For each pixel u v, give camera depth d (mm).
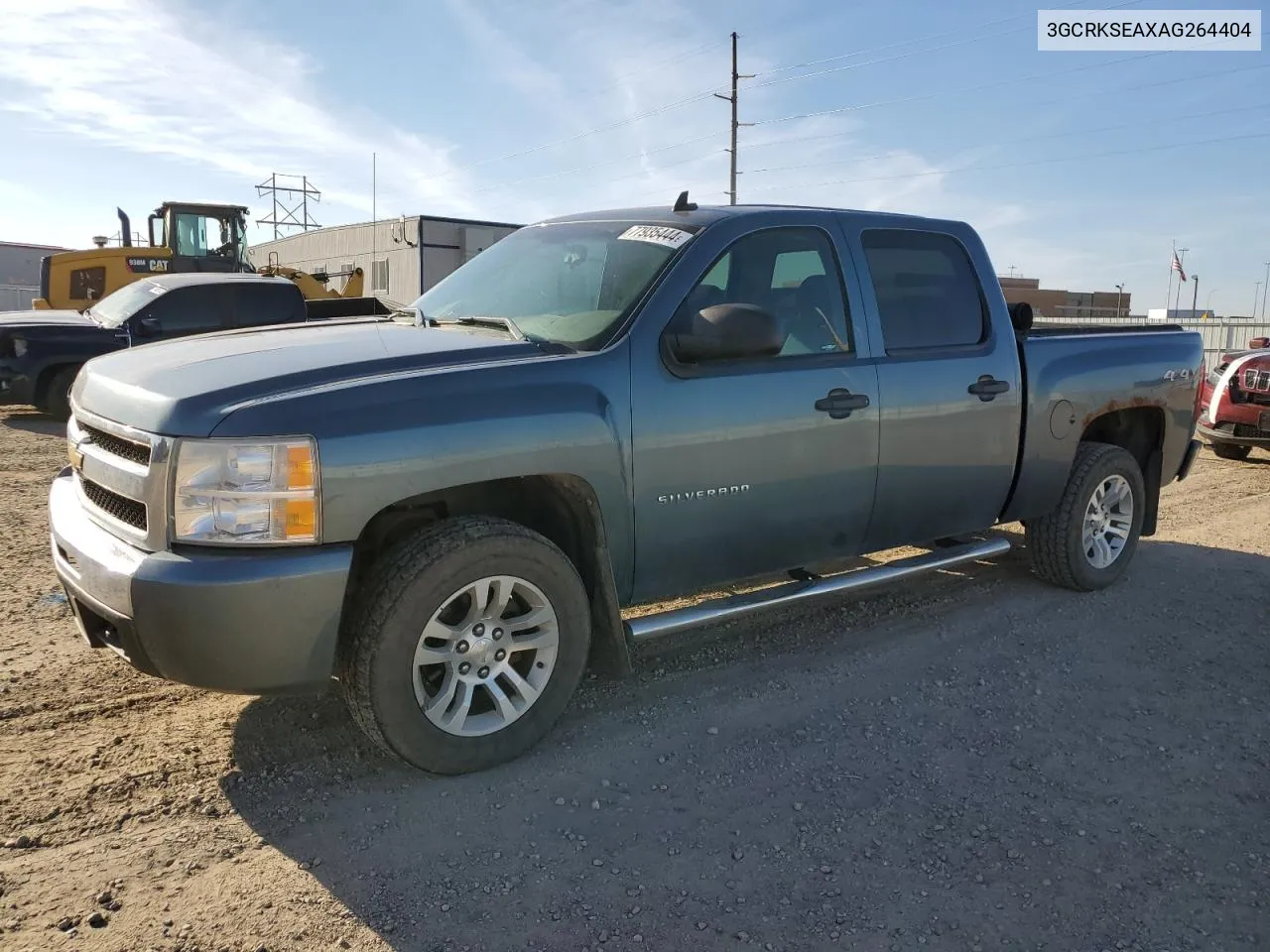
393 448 2922
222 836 2877
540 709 3365
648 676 4133
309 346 3391
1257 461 10430
